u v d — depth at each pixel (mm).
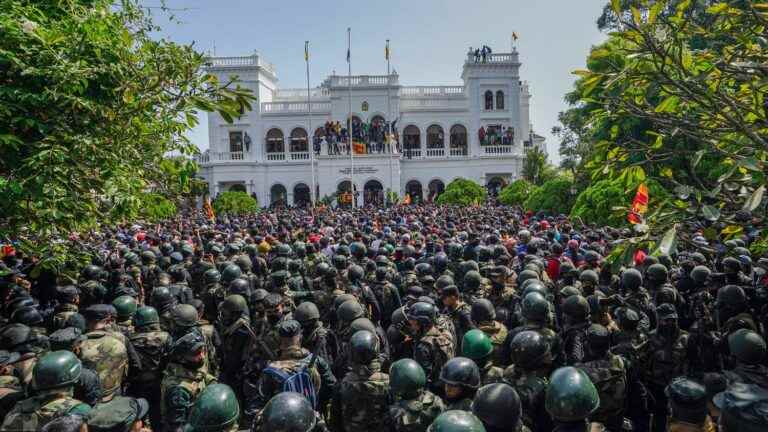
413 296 5996
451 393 3314
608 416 3844
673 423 3188
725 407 3049
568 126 37156
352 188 36781
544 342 3721
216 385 2988
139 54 5031
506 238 11281
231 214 27344
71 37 4680
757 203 3127
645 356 4754
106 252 10297
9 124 4516
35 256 6547
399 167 41250
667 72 3936
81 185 4914
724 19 4125
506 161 42812
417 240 11102
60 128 4602
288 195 42656
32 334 4477
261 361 4844
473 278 6344
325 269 6992
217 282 6953
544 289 5352
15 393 3840
